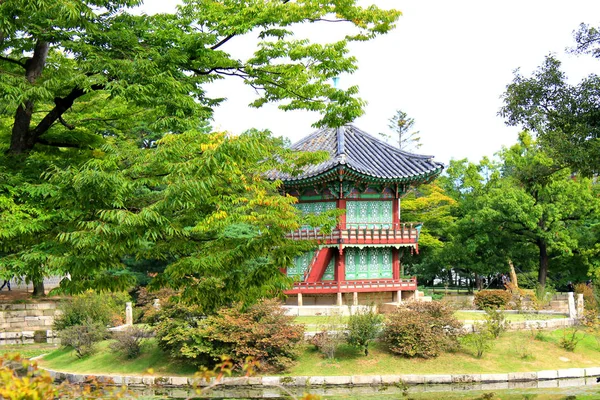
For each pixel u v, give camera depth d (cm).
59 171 1541
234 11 1977
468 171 5925
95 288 1692
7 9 1553
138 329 3412
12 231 1509
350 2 1988
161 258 1747
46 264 1572
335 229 4103
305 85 2034
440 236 6256
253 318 3047
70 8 1523
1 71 1680
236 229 3139
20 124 1845
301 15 1944
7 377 855
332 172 3969
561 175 5247
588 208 5359
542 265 5612
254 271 1711
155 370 3091
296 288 4081
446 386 2961
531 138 5628
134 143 2275
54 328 3944
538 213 5162
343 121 2114
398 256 4412
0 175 1631
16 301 4916
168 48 1895
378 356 3195
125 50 1834
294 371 3019
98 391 1045
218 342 3023
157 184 1572
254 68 2030
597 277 5059
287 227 1664
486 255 5747
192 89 1919
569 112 2666
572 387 2944
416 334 3186
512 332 3669
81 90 1827
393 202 4369
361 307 3841
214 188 1625
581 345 3528
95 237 1448
